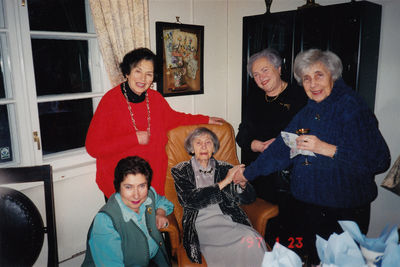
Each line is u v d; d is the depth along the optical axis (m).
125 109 1.99
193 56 3.09
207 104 3.39
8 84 2.08
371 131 1.53
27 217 1.30
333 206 1.64
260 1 3.15
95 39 2.47
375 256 0.80
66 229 2.41
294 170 1.80
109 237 1.44
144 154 2.03
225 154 2.39
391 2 2.31
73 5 2.38
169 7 2.84
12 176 1.52
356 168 1.58
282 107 2.21
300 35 2.42
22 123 2.10
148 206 1.61
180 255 1.83
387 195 2.59
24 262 1.31
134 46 2.34
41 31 2.13
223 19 3.39
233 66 3.50
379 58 2.43
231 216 2.00
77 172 2.35
